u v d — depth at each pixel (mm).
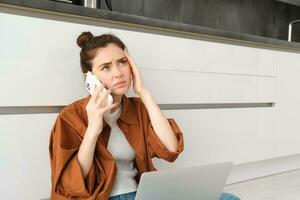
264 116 2293
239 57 2104
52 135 1084
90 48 1115
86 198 1002
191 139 1907
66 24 1400
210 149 2004
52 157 1056
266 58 2260
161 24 1679
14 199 1334
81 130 1077
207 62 1941
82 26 1444
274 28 3338
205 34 1887
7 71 1277
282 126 2424
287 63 2408
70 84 1436
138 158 1170
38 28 1332
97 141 1084
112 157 1097
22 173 1345
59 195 1001
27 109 1362
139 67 1651
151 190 940
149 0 2455
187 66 1851
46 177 1406
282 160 2527
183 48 1821
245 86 2158
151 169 1207
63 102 1426
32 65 1331
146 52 1671
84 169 1004
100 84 1078
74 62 1437
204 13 2801
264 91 2275
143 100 1199
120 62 1126
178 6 2629
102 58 1091
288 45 2373
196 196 1035
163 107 1797
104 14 1479
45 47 1355
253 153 2250
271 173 2469
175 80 1806
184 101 1857
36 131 1367
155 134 1164
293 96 2480
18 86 1307
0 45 1255
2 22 1252
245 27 3104
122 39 1576
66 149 1022
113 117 1159
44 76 1364
